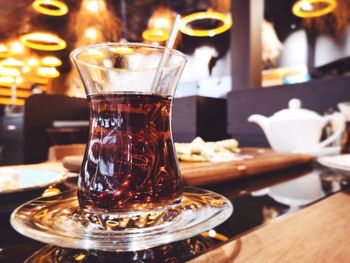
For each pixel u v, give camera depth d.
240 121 0.79
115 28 1.99
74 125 1.11
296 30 1.96
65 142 1.11
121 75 0.14
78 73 0.15
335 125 0.50
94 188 0.14
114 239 0.11
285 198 0.21
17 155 1.29
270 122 0.49
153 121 0.15
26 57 1.95
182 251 0.12
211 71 1.23
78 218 0.14
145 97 0.15
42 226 0.13
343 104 0.52
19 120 1.30
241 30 0.88
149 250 0.12
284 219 0.16
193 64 1.11
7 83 1.98
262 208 0.19
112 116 0.14
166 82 0.15
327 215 0.17
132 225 0.13
